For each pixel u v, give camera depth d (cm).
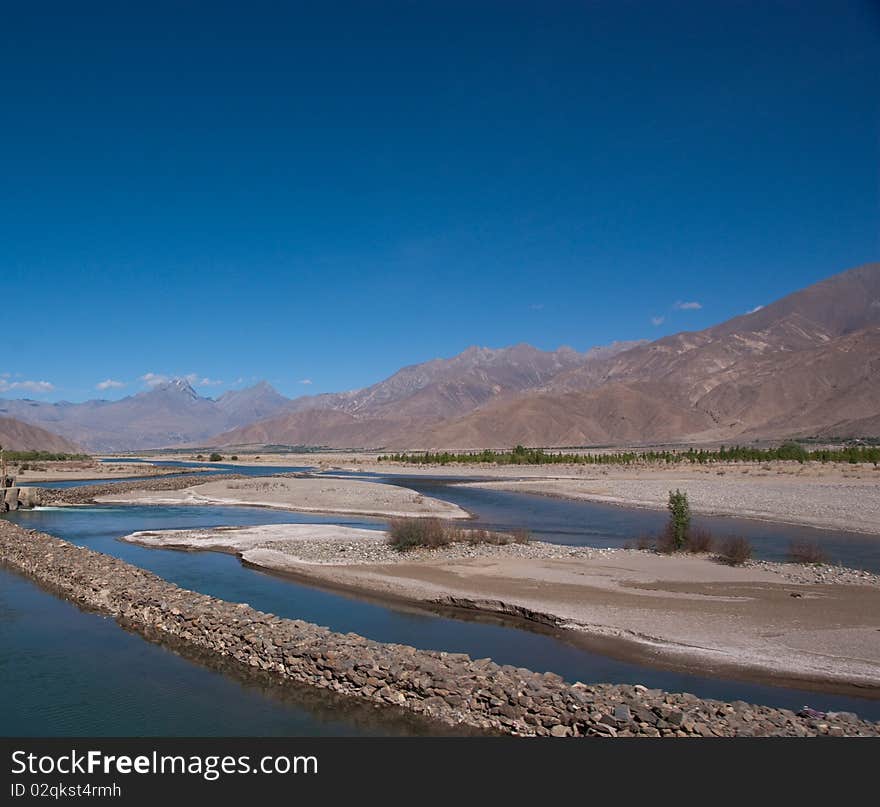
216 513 5288
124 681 1576
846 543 3575
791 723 1241
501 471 11438
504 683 1376
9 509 5459
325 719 1363
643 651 1755
